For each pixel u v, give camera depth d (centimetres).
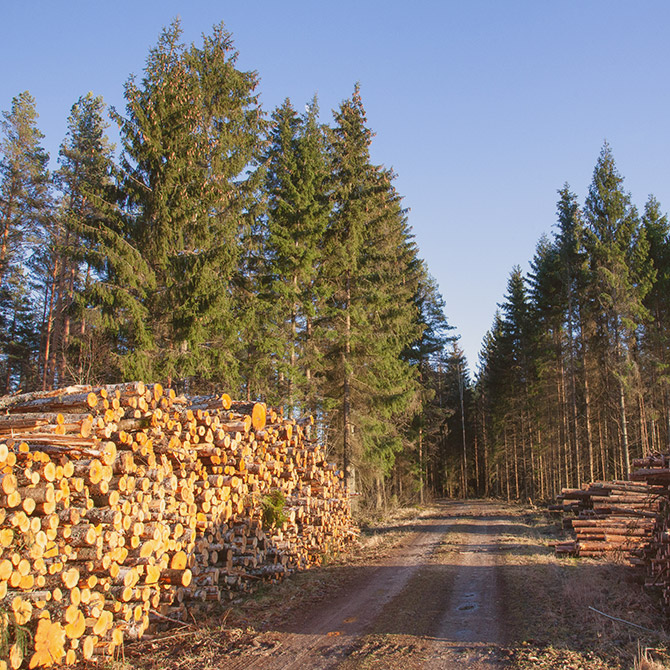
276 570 1102
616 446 3594
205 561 895
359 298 2378
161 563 762
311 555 1334
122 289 1666
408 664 614
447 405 6347
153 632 744
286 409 2223
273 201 2414
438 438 4884
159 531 761
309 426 1520
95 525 659
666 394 3156
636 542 1195
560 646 651
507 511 2920
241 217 2000
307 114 2577
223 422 1035
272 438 1216
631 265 2889
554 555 1316
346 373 2331
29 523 577
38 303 3909
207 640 715
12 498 563
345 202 2458
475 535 1814
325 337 2303
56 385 2728
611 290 2791
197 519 894
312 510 1364
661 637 669
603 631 699
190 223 1870
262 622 806
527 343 4131
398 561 1338
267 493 1152
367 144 2539
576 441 3097
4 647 535
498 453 5181
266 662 635
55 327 3000
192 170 1836
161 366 1762
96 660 626
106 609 670
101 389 784
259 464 1105
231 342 1955
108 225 1816
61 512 628
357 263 2431
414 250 3619
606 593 904
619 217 2838
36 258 3550
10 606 550
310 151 2397
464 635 716
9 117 3259
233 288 2197
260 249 2353
